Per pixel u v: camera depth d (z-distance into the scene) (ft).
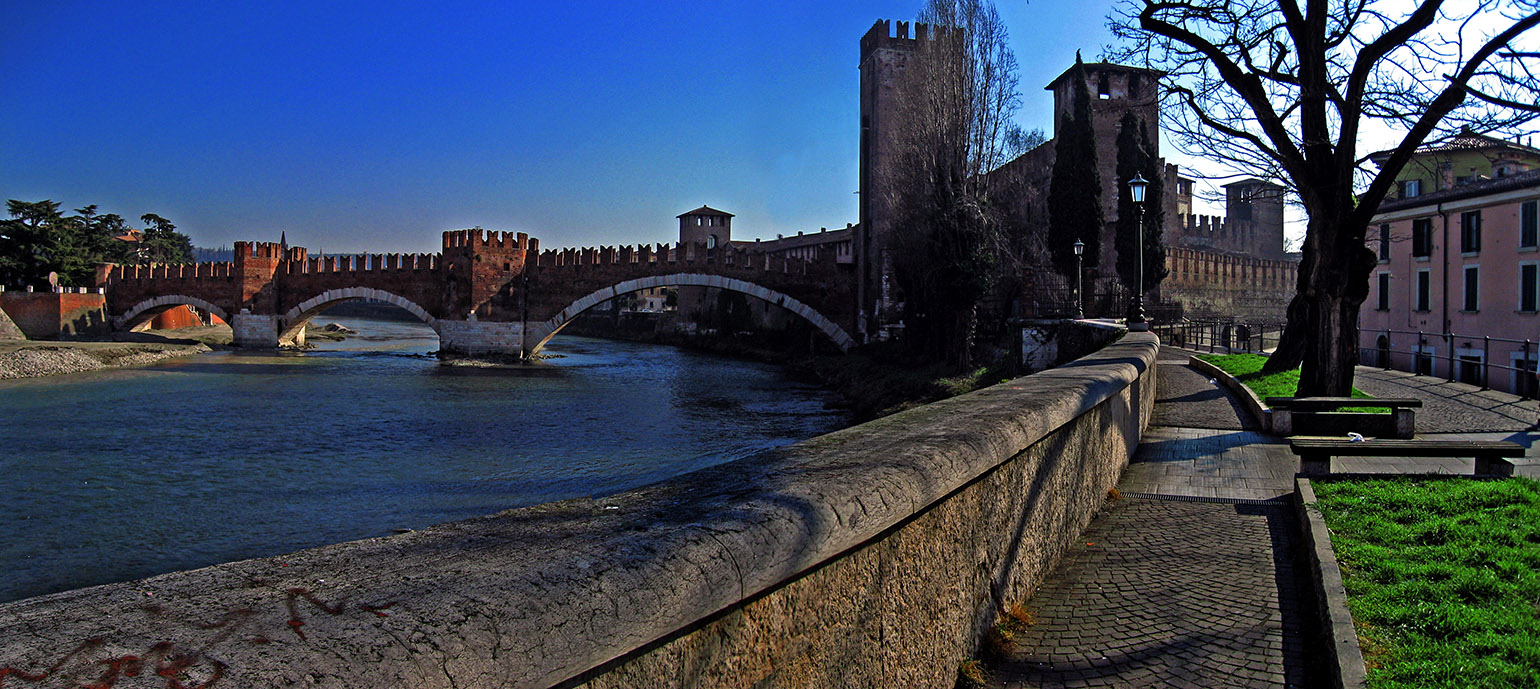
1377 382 64.64
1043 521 19.01
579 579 6.38
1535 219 97.40
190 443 85.25
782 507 8.75
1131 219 159.12
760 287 198.80
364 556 6.98
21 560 48.83
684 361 205.57
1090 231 151.84
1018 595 17.11
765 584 8.16
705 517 8.21
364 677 4.78
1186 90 47.96
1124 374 29.09
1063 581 18.98
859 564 10.43
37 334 203.92
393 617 5.41
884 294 186.80
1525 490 22.44
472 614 5.60
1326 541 19.49
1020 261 137.39
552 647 5.82
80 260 244.01
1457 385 62.80
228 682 4.44
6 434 88.28
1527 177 98.89
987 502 15.15
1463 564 17.39
